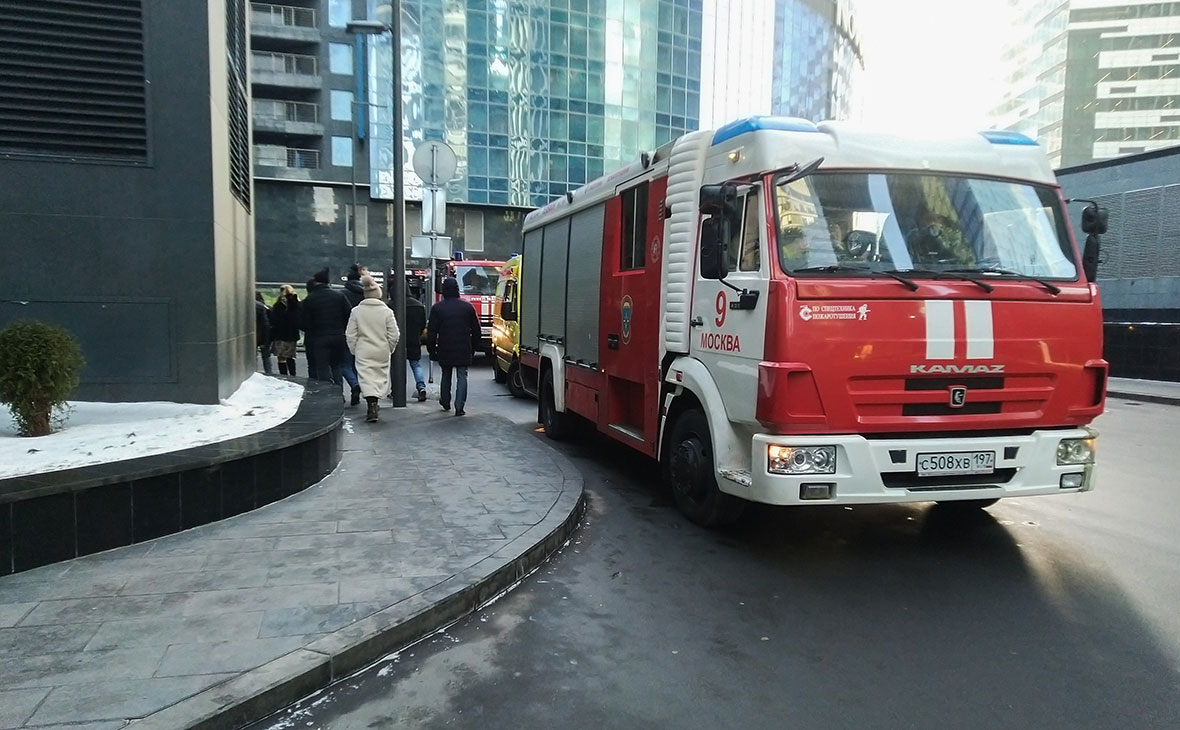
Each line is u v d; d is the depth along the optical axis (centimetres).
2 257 664
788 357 452
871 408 464
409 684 337
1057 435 488
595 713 315
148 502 479
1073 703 324
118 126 690
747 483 482
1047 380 489
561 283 902
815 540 553
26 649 331
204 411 698
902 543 545
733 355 504
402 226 1090
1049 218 521
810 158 490
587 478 759
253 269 1059
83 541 447
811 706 321
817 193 486
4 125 662
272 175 4319
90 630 351
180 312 719
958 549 532
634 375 677
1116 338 1955
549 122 4525
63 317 685
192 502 504
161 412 686
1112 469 820
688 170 580
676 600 439
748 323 486
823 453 456
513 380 1353
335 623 365
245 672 316
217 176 741
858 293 458
